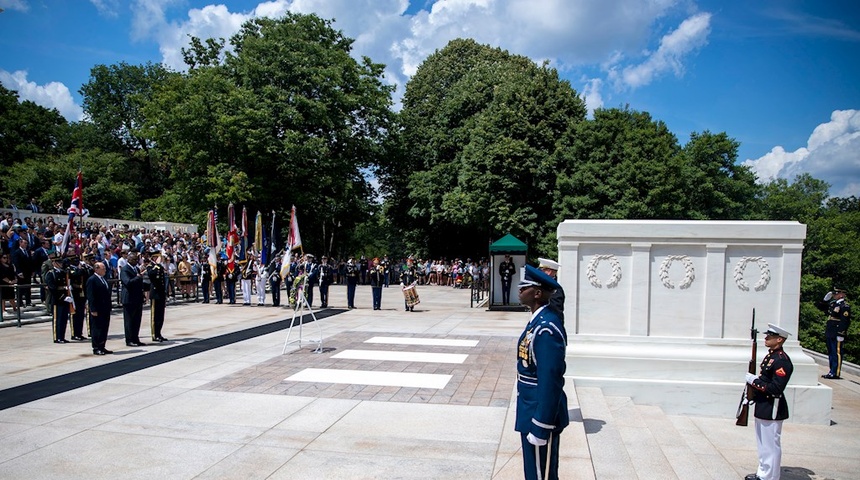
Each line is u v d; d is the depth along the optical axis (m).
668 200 31.09
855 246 39.88
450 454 6.20
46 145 60.22
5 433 6.84
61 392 8.77
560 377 4.11
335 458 6.07
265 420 7.40
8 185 47.19
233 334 15.01
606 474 5.69
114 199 51.88
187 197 37.62
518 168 34.31
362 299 27.55
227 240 23.95
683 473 6.14
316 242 49.72
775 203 44.19
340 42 43.56
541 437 4.08
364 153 42.41
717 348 9.11
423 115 48.06
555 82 36.19
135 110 66.12
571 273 9.45
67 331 15.48
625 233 9.30
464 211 36.44
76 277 13.79
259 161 35.69
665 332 9.29
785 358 6.19
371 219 47.03
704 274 9.23
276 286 23.03
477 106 41.91
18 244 18.67
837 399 10.86
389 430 7.02
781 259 9.09
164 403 8.17
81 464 5.89
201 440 6.63
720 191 34.91
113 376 9.89
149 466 5.84
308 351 12.43
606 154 32.81
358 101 40.34
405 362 11.24
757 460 7.06
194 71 40.91
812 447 7.68
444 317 19.61
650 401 8.94
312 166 38.16
